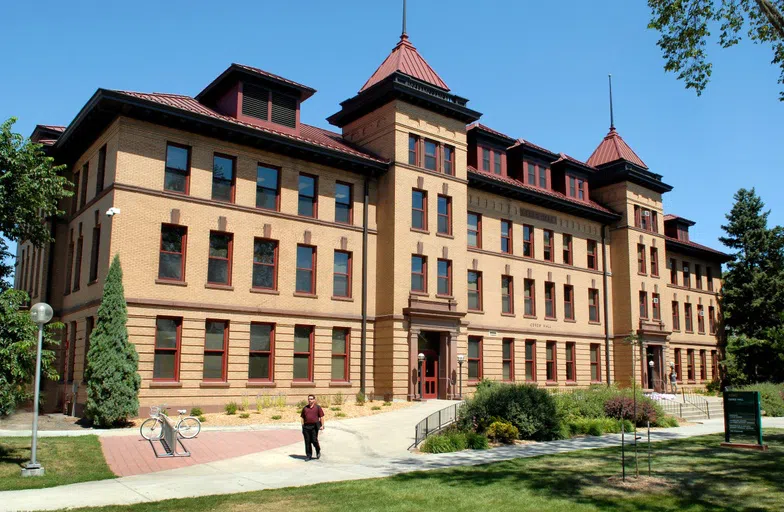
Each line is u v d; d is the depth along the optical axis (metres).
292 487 14.20
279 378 29.25
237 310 28.22
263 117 30.44
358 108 35.44
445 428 22.73
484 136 39.91
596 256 46.12
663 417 28.94
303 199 31.66
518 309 40.06
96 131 28.33
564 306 43.44
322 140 33.22
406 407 29.30
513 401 23.33
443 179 35.34
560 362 42.09
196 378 26.73
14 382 16.77
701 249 55.88
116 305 23.97
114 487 14.22
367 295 33.03
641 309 47.12
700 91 19.67
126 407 23.14
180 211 27.19
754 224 55.38
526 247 41.66
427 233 34.16
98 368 23.23
